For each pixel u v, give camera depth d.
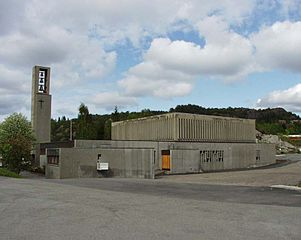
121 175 36.19
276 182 25.14
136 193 16.95
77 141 46.12
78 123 92.38
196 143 52.06
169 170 47.16
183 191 18.28
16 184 20.31
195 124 55.19
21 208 11.38
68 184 22.14
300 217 10.07
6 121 49.47
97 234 7.81
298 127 178.12
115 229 8.33
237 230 8.30
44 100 62.00
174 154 47.28
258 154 60.09
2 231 8.09
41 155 55.38
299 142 130.38
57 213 10.48
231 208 11.76
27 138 49.75
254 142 64.25
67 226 8.64
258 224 9.01
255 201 13.98
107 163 35.19
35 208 11.39
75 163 34.09
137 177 36.34
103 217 9.88
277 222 9.29
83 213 10.52
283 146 119.25
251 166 58.28
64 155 33.62
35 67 62.12
